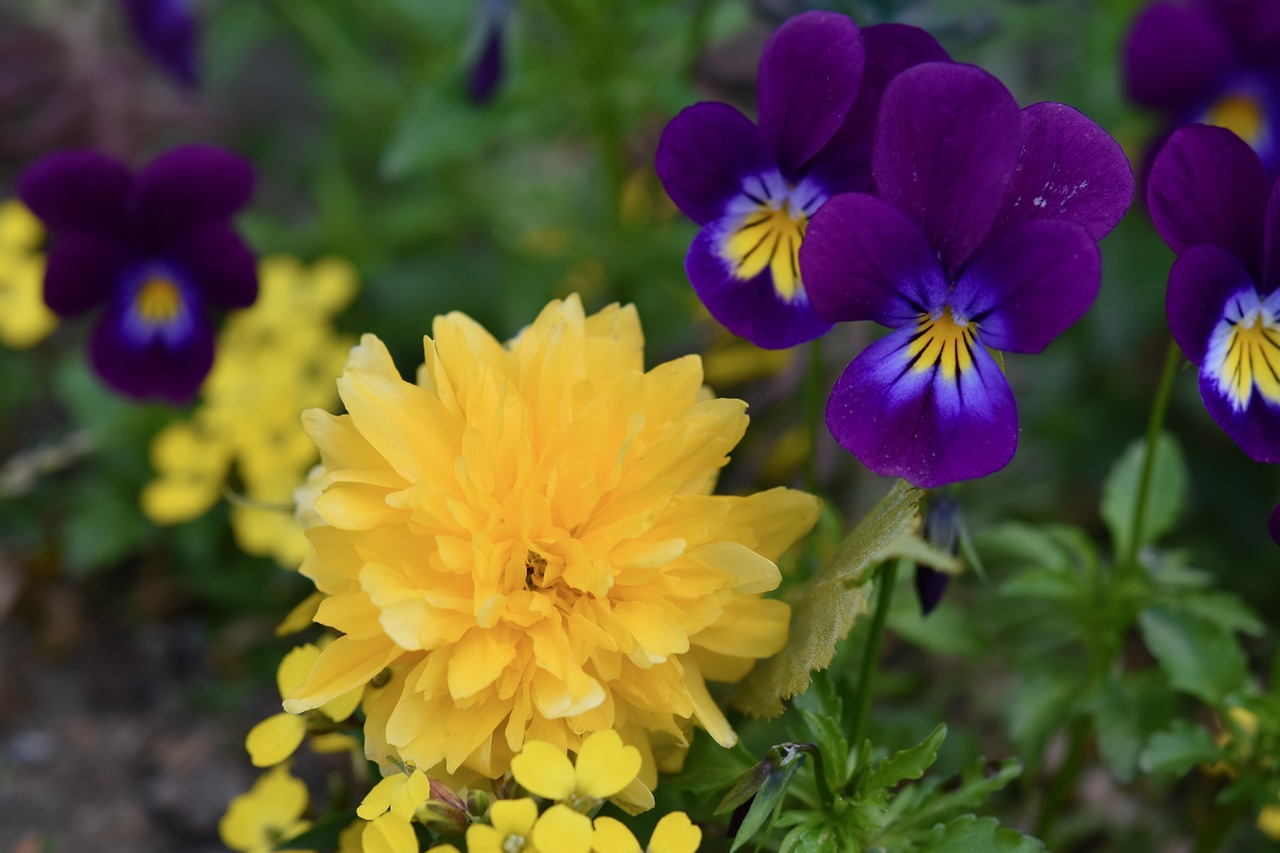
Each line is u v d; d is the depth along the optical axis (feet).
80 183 1.09
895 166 0.79
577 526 0.82
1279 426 0.81
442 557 0.79
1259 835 1.04
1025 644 1.03
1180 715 1.12
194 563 1.25
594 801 0.78
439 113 1.18
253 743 0.85
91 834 1.13
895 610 0.96
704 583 0.81
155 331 1.13
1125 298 1.24
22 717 1.18
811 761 0.87
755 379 1.25
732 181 0.84
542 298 1.24
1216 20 1.20
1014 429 0.79
